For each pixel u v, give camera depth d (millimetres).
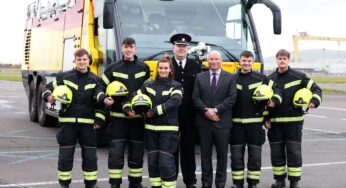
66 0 11492
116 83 6125
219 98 6328
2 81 50812
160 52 8633
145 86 6090
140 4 9094
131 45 6309
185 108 6539
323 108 21469
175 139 6027
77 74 6195
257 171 6574
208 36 9156
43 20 13633
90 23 9727
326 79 64438
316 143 11094
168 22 9109
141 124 6324
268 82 6605
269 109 6746
